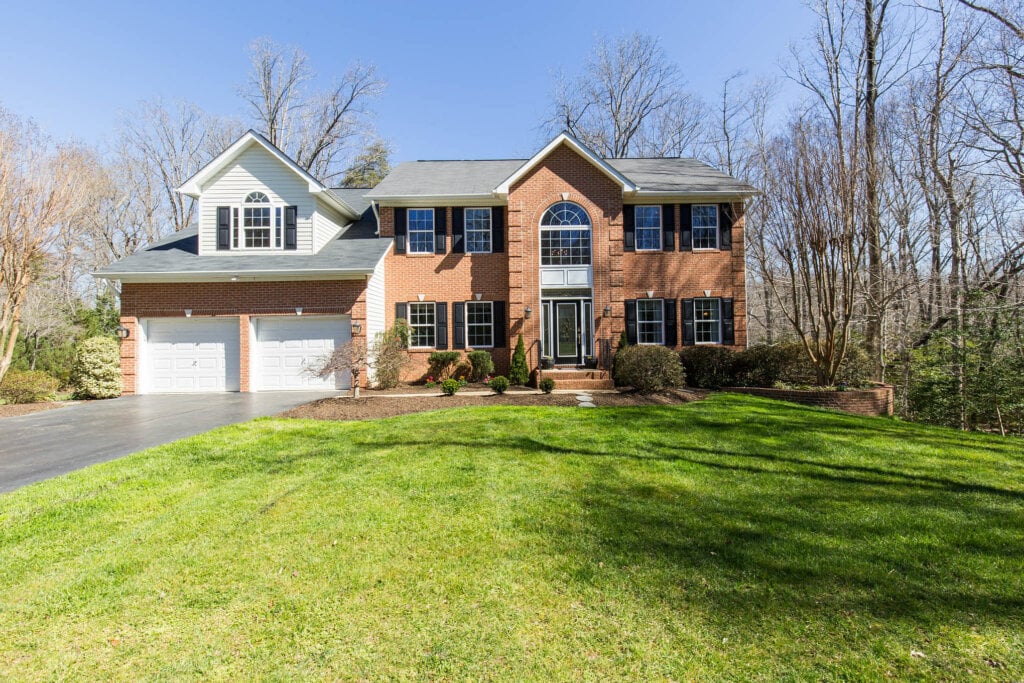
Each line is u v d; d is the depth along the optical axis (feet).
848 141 48.67
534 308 55.77
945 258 63.16
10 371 49.67
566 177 56.34
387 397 44.98
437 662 9.91
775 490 20.34
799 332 48.37
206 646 10.54
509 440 27.50
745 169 97.04
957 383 49.55
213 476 21.94
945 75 55.36
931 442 28.58
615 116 109.09
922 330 58.95
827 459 24.90
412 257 59.57
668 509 18.10
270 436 29.32
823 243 46.11
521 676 9.49
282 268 50.47
